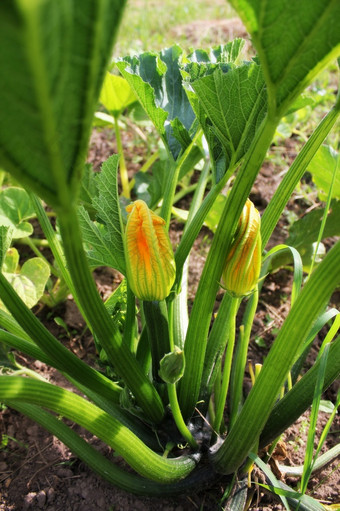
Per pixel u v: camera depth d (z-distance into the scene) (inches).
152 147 42.5
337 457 23.6
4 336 18.3
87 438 24.2
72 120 8.8
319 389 16.7
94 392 20.2
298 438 24.5
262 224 19.5
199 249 34.9
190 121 22.4
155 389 18.9
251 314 20.3
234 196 14.8
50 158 9.0
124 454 17.3
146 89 18.7
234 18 65.1
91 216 25.5
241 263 15.7
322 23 10.0
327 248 35.8
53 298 30.5
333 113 16.5
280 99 12.1
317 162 28.6
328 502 22.0
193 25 62.0
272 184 38.9
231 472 19.5
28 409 20.0
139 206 15.0
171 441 20.4
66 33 6.9
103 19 7.7
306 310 13.8
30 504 21.9
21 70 7.1
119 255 18.8
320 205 37.5
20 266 33.4
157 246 15.0
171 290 18.0
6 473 23.2
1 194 28.7
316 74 11.4
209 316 17.5
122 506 21.5
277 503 21.4
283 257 30.7
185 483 20.1
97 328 15.3
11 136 8.6
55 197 10.0
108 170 17.3
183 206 37.9
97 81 9.0
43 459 23.5
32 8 5.8
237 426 17.3
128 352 16.7
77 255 12.6
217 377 23.2
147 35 57.4
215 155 18.2
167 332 18.4
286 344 14.6
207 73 18.5
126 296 20.5
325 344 18.6
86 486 22.2
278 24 10.2
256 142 13.8
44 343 16.7
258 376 15.9
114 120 34.1
